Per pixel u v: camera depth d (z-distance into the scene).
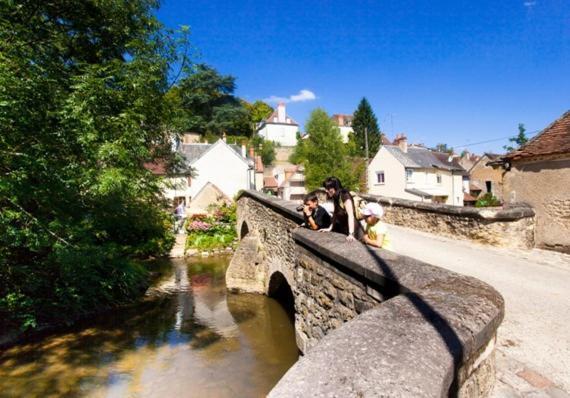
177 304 11.64
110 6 8.89
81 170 7.56
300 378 1.37
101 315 10.09
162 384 6.71
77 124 7.20
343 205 4.57
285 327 9.87
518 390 2.62
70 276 9.15
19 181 6.53
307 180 38.88
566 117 8.88
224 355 8.09
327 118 38.66
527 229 8.32
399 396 1.26
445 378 1.45
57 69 7.90
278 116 72.88
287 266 8.71
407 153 37.94
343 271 3.67
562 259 7.02
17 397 6.04
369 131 63.28
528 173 8.77
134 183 8.70
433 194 36.47
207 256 19.34
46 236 7.64
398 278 2.68
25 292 8.72
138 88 8.17
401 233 10.72
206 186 28.12
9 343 7.70
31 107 6.68
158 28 9.48
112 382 6.68
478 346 1.88
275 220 10.18
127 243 18.19
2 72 5.90
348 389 1.29
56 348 7.85
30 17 7.73
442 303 2.10
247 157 41.53
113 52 9.94
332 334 1.76
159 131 9.99
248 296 12.52
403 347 1.58
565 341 3.44
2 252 7.84
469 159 54.12
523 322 3.92
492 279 5.63
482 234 8.75
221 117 59.09
